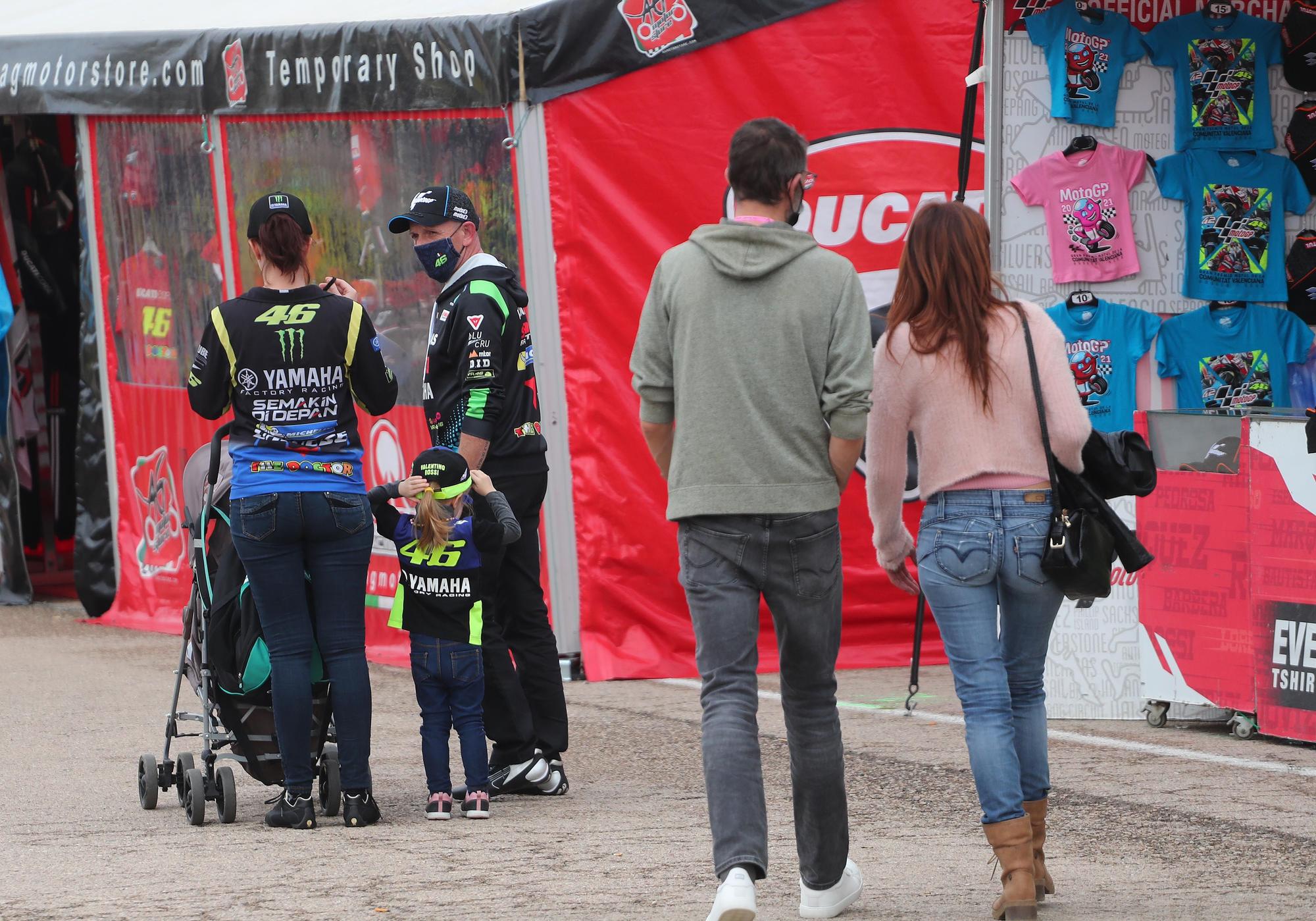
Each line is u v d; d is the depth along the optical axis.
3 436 29.84
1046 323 11.26
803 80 21.92
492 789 15.84
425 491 14.64
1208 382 19.94
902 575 11.85
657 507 22.09
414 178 23.00
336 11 24.98
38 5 31.94
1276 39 19.67
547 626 16.23
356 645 14.62
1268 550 17.56
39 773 17.41
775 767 16.89
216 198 25.62
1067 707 19.28
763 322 10.59
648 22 21.41
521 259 21.81
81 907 11.85
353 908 11.70
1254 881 12.31
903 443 11.34
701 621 10.72
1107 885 12.23
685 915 11.38
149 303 27.14
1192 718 18.91
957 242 11.20
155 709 21.11
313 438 14.25
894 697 20.66
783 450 10.60
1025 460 11.15
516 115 21.47
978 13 19.92
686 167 21.72
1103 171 19.48
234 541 14.23
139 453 27.67
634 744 18.30
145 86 26.11
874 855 13.22
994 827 10.96
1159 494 18.55
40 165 30.81
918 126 22.20
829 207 22.09
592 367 21.77
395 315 23.61
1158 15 19.48
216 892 12.23
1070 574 10.98
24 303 30.73
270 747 14.97
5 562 30.20
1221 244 19.77
